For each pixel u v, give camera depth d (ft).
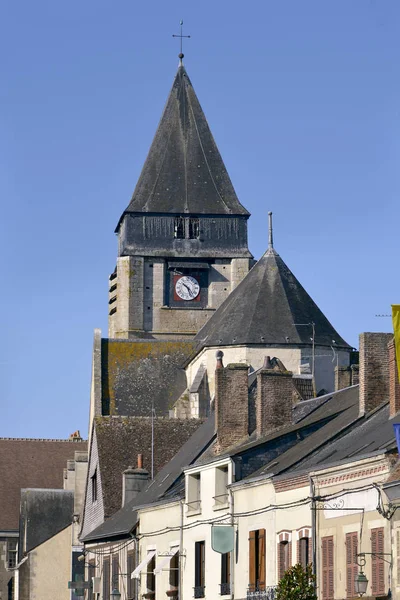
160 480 314.96
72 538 410.93
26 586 411.54
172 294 576.20
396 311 202.59
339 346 458.09
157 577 285.02
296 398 325.83
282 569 228.63
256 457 252.42
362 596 195.42
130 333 570.05
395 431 191.01
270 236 483.10
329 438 232.73
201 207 581.53
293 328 457.27
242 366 282.36
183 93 599.98
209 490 261.85
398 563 188.34
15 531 519.60
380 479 196.85
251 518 241.55
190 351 497.46
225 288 578.66
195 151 591.78
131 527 300.61
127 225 579.07
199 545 265.95
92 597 332.60
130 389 485.56
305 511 220.23
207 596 258.78
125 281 573.74
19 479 542.16
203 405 455.63
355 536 202.80
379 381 235.20
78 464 424.46
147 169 589.73
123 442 360.07
